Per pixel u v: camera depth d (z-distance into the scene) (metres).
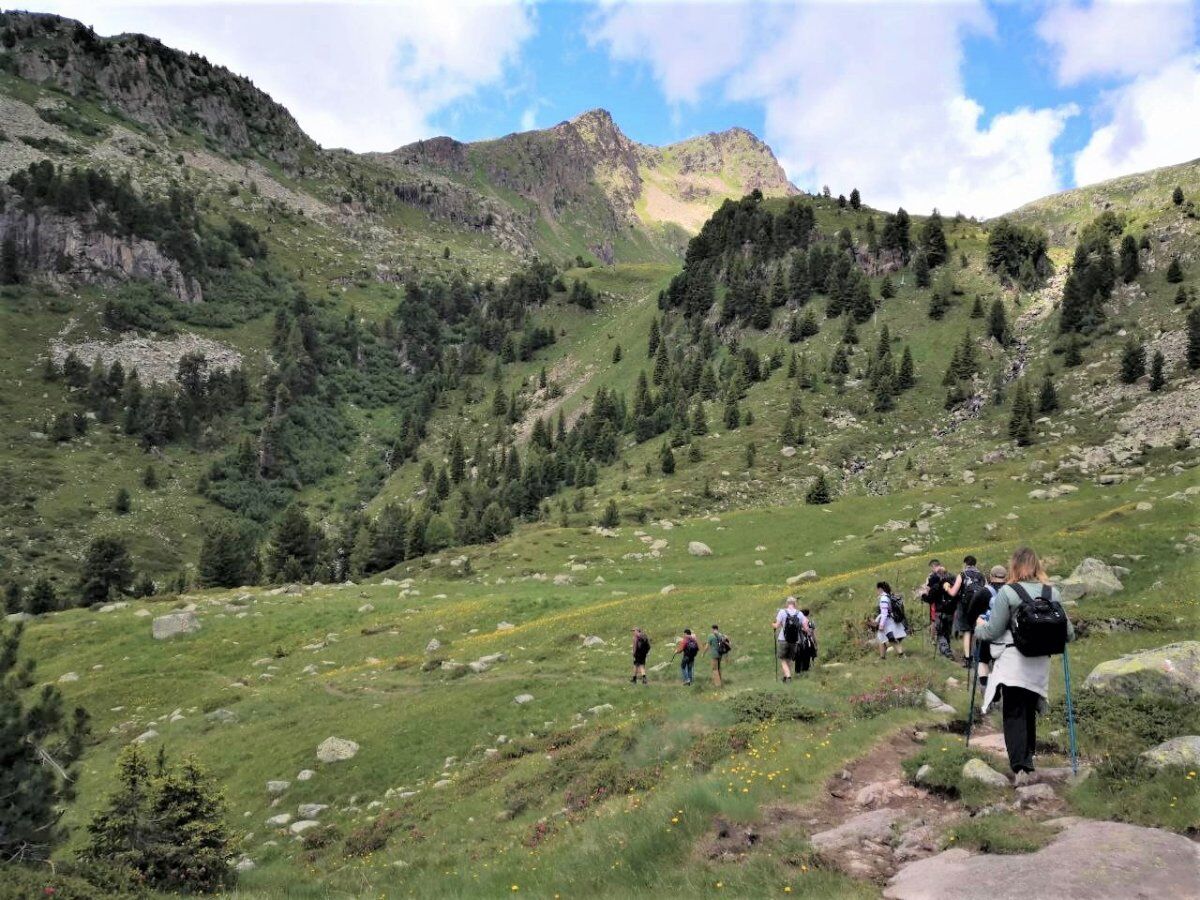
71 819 34.28
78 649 67.81
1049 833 9.00
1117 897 7.01
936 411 160.25
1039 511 79.75
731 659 35.69
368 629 64.38
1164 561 32.31
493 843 19.09
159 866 21.64
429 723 36.69
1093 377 146.62
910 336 190.00
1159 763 10.04
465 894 13.66
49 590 120.12
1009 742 10.94
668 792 14.49
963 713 16.36
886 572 42.84
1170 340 146.88
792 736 16.69
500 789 24.66
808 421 163.50
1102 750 11.89
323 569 137.75
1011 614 10.84
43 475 194.50
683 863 11.20
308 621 70.06
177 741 43.53
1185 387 127.81
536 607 63.50
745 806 12.43
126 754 23.47
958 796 11.40
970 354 168.38
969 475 119.50
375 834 25.28
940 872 8.65
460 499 195.50
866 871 9.48
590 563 91.50
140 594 133.00
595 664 40.81
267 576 130.88
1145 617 23.31
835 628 33.50
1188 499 53.97
